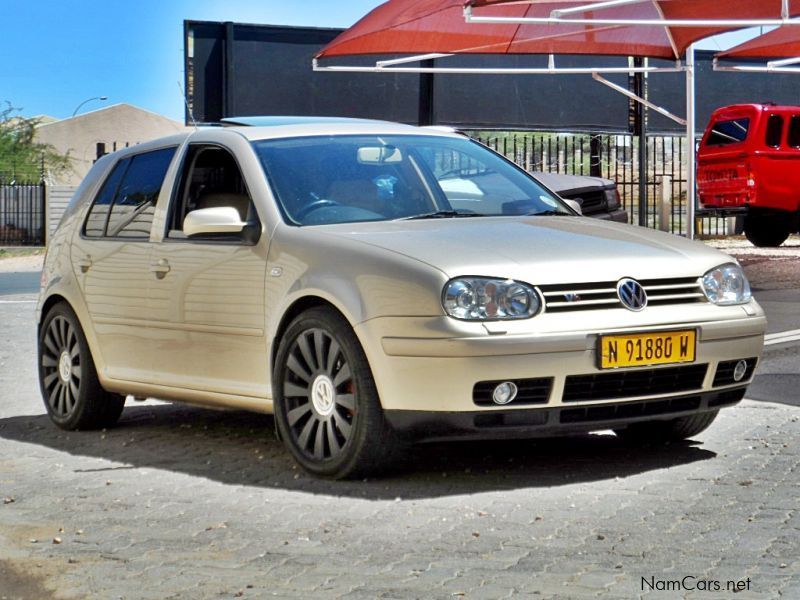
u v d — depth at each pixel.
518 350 5.38
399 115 26.25
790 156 23.02
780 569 4.26
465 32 18.53
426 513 5.17
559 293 5.52
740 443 6.52
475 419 5.43
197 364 6.62
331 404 5.79
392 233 5.93
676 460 6.12
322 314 5.79
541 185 7.11
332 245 5.86
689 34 18.91
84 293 7.41
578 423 5.58
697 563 4.36
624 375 5.62
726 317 5.91
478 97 26.50
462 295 5.41
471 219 6.33
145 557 4.62
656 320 5.66
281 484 5.80
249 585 4.22
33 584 4.33
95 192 7.70
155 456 6.63
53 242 7.92
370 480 5.79
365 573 4.33
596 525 4.91
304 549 4.67
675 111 27.89
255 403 6.29
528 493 5.48
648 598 3.97
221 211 6.30
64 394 7.63
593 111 27.27
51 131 70.94
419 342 5.42
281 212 6.24
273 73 25.66
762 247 24.39
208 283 6.49
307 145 6.70
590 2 17.06
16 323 13.97
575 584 4.13
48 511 5.42
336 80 25.92
